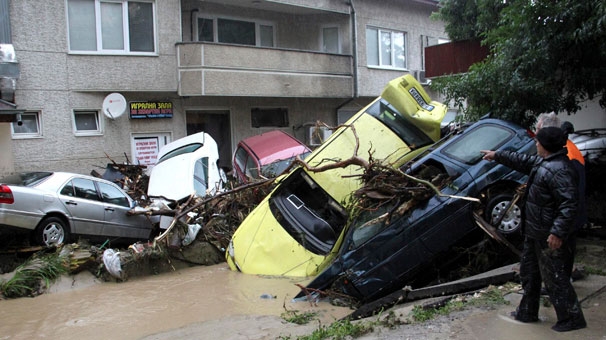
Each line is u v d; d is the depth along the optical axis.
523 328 4.10
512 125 6.71
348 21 18.23
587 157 9.43
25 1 12.71
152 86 14.36
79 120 13.81
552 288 3.96
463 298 4.96
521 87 7.35
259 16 17.34
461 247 6.16
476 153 6.50
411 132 7.92
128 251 7.99
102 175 13.09
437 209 5.93
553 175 3.83
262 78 15.59
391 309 5.05
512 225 6.05
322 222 7.42
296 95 16.42
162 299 6.62
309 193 8.33
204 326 5.36
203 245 8.79
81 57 13.52
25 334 5.47
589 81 7.84
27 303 6.63
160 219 9.76
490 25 10.66
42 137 13.03
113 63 13.88
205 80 14.51
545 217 3.91
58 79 13.23
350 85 18.02
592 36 6.83
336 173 7.50
